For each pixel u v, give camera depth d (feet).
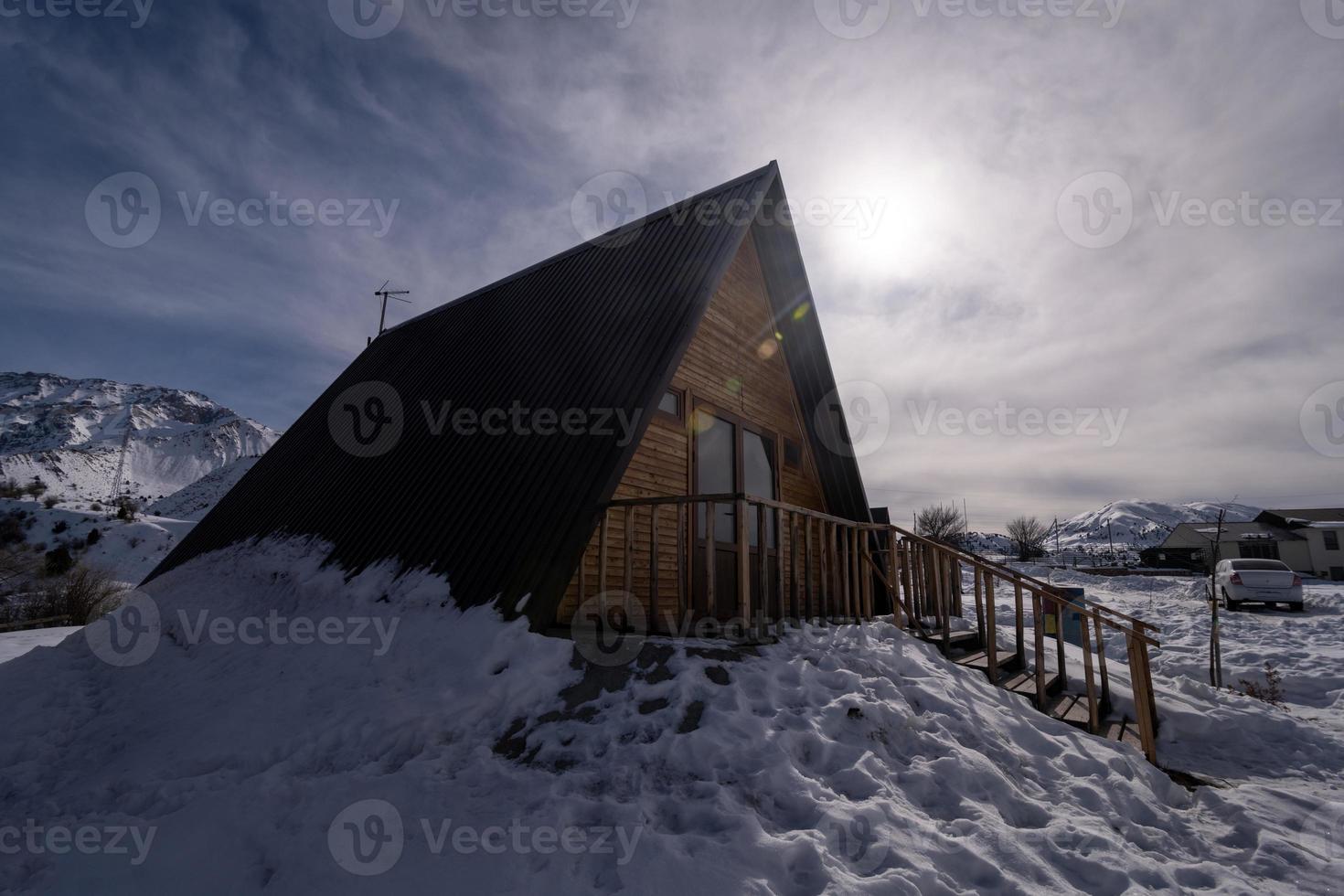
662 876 9.91
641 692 15.58
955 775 13.80
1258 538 137.49
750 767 13.00
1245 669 33.96
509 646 16.70
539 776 12.67
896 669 18.81
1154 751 18.04
